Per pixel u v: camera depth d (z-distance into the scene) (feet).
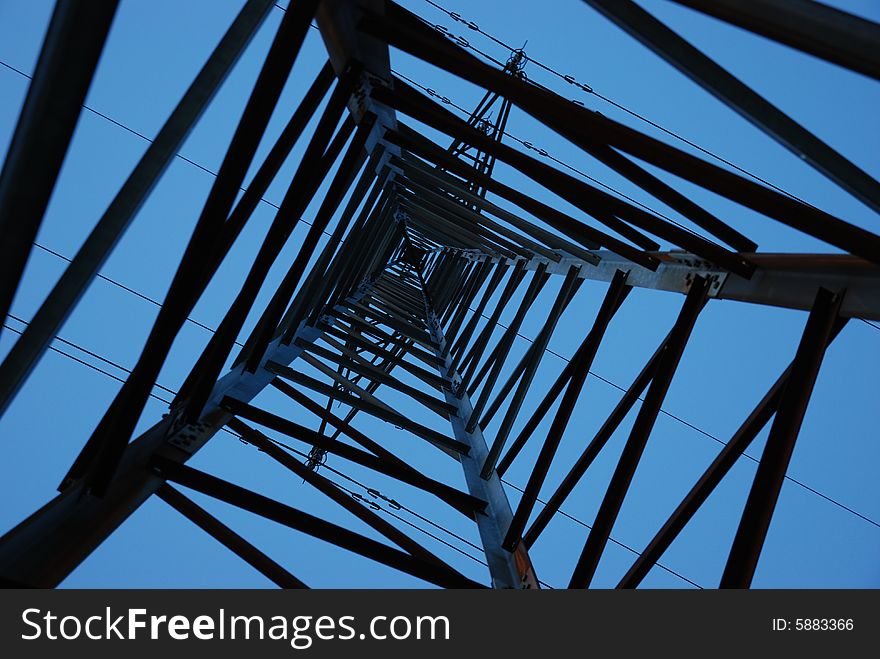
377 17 19.03
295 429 27.20
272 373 32.24
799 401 17.90
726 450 20.45
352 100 25.89
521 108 23.31
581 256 36.37
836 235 15.60
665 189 24.71
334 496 25.75
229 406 26.63
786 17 10.45
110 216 14.24
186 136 14.74
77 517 16.97
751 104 17.62
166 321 17.54
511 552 25.67
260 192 21.58
